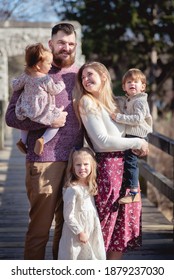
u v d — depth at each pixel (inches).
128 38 817.5
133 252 200.1
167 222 246.2
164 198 391.5
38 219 158.1
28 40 717.9
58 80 157.2
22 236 221.1
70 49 157.8
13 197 295.4
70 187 152.9
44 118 151.9
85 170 152.9
